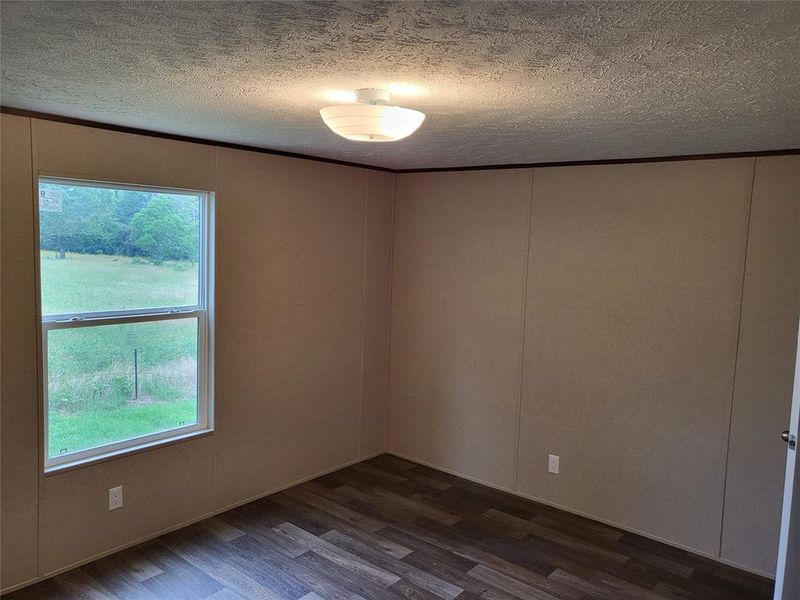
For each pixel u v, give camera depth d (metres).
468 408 4.58
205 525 3.77
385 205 4.83
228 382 3.87
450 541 3.69
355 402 4.79
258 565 3.35
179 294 3.65
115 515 3.39
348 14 1.39
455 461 4.69
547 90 2.06
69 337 3.16
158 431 3.61
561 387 4.11
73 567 3.23
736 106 2.23
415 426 4.92
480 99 2.21
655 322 3.70
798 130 2.69
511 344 4.32
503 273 4.32
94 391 3.30
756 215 3.33
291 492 4.29
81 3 1.36
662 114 2.40
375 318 4.87
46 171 2.94
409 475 4.66
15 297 2.90
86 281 3.22
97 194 3.22
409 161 4.27
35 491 3.05
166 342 3.60
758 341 3.35
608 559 3.53
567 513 4.10
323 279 4.40
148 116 2.84
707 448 3.55
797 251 3.22
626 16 1.35
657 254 3.66
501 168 4.27
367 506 4.12
